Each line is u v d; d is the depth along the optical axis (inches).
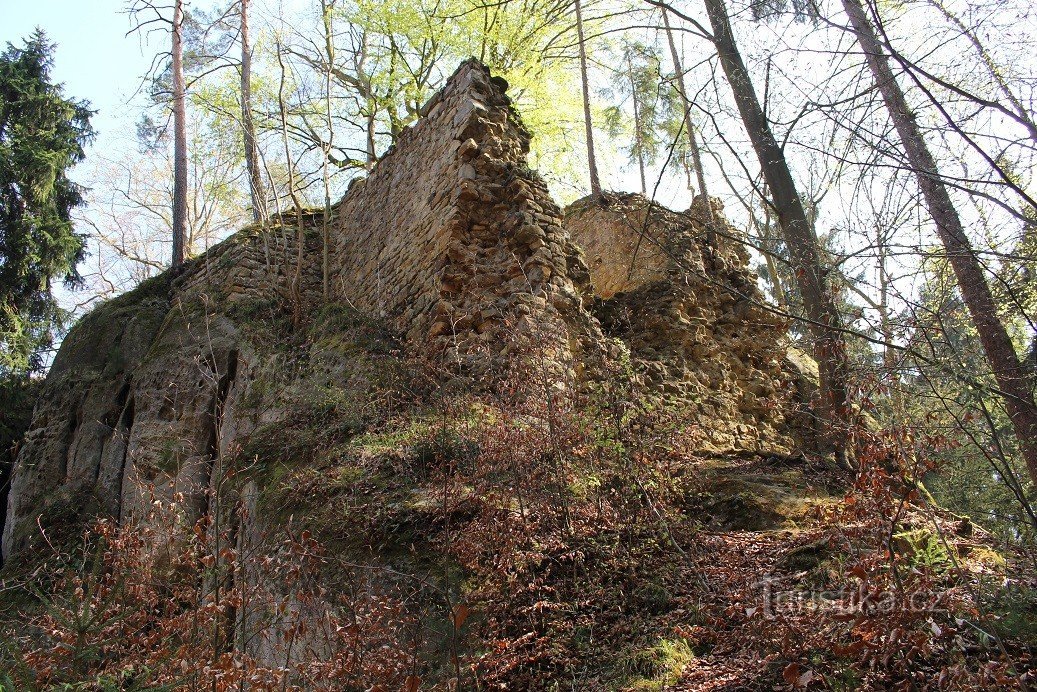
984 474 220.1
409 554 177.3
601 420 206.4
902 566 140.4
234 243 431.5
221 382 350.6
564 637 156.7
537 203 323.3
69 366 405.7
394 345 313.3
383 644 149.8
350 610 153.4
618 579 171.9
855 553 158.1
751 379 366.9
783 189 242.1
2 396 524.1
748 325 386.0
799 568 168.2
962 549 167.2
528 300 283.4
